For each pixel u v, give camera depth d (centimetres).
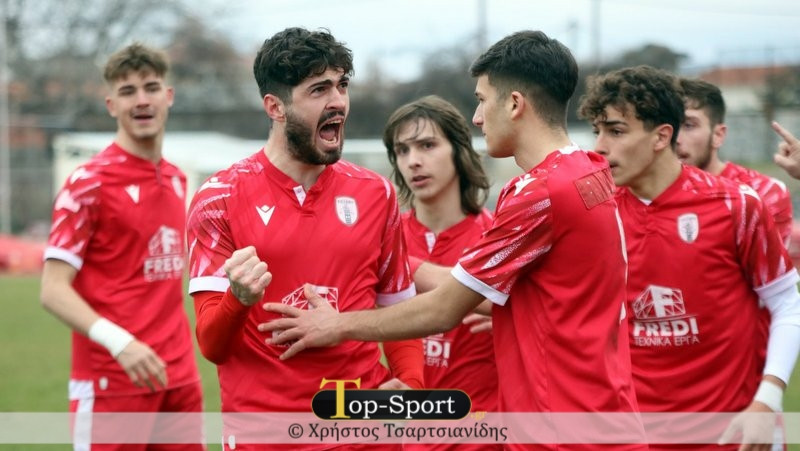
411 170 866
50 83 7050
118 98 1002
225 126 7556
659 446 770
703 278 751
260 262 592
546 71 616
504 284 612
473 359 840
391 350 730
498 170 4303
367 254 666
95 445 987
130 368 878
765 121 4744
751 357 762
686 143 898
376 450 674
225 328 611
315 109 629
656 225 762
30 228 6156
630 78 749
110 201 985
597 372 604
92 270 991
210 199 649
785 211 877
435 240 884
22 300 3117
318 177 663
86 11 7056
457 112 878
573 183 602
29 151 6638
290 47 627
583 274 606
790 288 743
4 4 6775
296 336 633
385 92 6894
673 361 765
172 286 1030
